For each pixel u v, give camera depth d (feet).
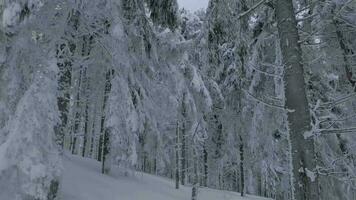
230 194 63.98
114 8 32.99
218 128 78.74
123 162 41.88
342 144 28.32
